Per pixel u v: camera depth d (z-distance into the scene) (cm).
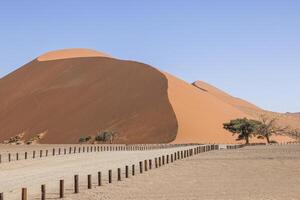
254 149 8106
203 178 3659
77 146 10894
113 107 16212
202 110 15662
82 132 15462
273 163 4828
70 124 16112
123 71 18338
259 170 4188
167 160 4891
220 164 4800
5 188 3275
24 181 3669
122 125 14950
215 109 16125
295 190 2967
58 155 6956
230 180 3528
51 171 4469
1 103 19062
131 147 9775
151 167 4381
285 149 7938
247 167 4466
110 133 13912
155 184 3328
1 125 17588
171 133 14050
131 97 16450
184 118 14738
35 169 4700
